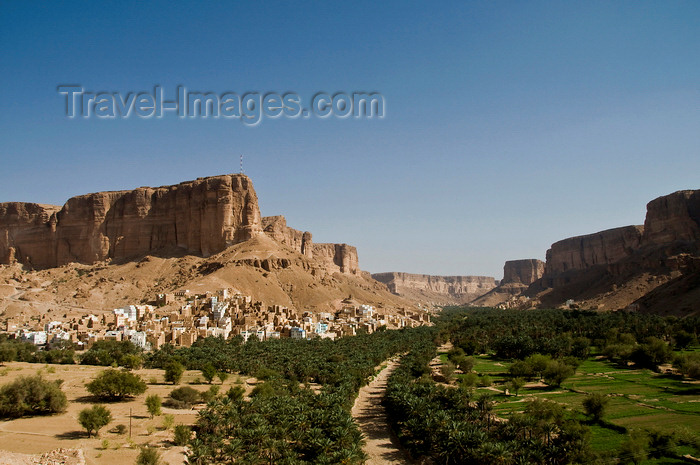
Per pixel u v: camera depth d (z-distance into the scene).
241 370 135.00
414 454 78.06
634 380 118.94
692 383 114.12
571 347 158.62
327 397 91.00
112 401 96.88
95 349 149.88
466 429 72.31
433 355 167.12
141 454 61.88
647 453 68.56
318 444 69.12
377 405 108.69
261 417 75.75
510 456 65.44
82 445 69.62
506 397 104.06
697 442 70.69
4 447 67.81
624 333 172.88
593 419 85.00
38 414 86.25
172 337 174.00
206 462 66.19
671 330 171.88
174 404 94.31
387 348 174.38
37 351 153.25
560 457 66.62
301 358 142.12
